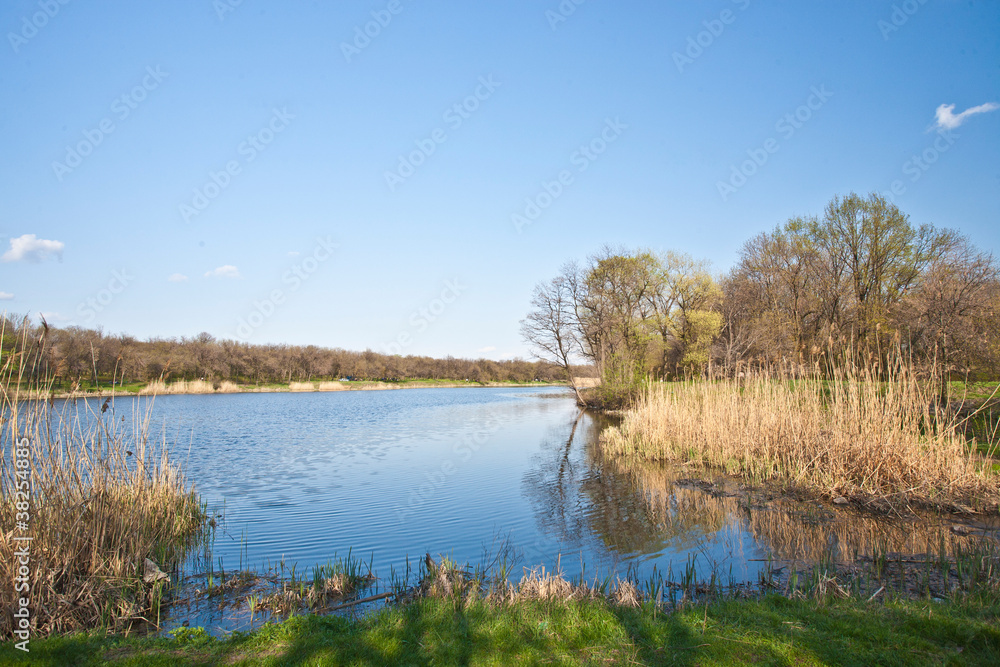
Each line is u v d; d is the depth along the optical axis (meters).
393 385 81.50
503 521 13.00
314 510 14.01
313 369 72.12
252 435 28.73
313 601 8.22
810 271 35.94
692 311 41.88
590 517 13.26
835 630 6.00
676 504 14.27
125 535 8.59
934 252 30.06
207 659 5.62
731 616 6.58
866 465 13.95
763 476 16.30
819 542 10.90
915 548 10.31
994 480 13.05
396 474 18.75
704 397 22.09
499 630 6.13
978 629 5.69
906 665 5.18
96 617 7.25
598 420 37.56
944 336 16.95
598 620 6.38
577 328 44.50
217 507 14.27
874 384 15.09
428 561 9.30
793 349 31.97
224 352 57.69
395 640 5.89
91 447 9.24
